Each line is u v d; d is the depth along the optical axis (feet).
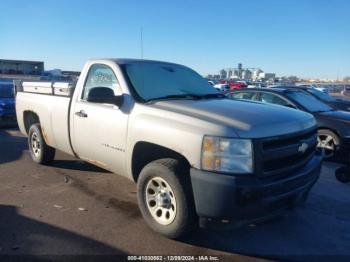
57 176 20.71
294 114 14.07
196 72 18.78
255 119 12.36
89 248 12.68
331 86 148.46
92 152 16.66
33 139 22.84
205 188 11.62
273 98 29.40
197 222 12.73
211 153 11.63
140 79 15.66
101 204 16.66
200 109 13.21
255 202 11.45
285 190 12.10
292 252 12.76
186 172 12.79
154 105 14.05
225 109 13.32
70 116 17.71
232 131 11.61
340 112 28.32
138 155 14.58
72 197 17.47
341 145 24.73
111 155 15.53
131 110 14.48
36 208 16.10
